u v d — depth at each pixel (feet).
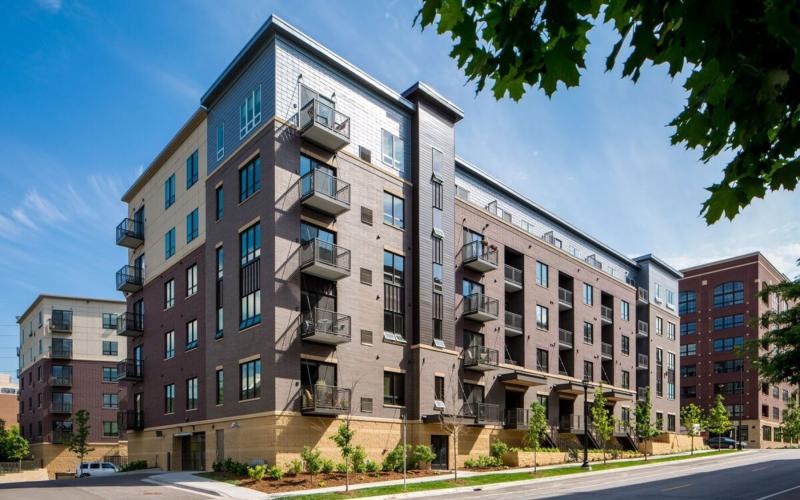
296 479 83.56
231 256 104.83
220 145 112.57
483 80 11.28
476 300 123.85
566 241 172.65
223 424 101.19
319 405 90.53
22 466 198.80
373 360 103.40
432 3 10.67
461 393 119.44
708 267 288.71
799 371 57.16
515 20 9.80
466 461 113.39
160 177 138.41
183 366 118.73
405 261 112.88
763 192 9.89
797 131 9.18
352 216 104.68
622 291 189.47
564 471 110.63
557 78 9.98
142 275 143.43
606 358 174.91
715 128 9.78
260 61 101.96
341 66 105.91
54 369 211.41
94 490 77.87
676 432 212.43
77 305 218.79
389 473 93.35
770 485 88.12
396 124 115.85
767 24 7.54
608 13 9.91
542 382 136.05
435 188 119.96
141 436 134.21
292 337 92.73
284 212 95.09
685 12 8.07
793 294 57.57
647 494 76.38
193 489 78.13
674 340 221.25
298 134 98.99
